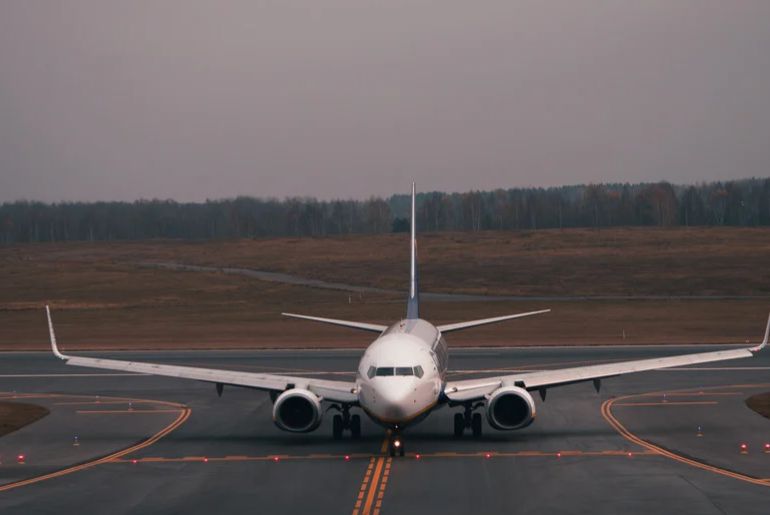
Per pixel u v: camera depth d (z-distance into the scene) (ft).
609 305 406.41
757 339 295.89
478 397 137.39
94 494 110.93
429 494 107.45
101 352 292.20
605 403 178.19
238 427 159.53
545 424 155.94
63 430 158.71
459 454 130.62
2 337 342.85
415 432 148.87
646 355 257.75
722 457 127.34
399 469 121.19
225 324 375.45
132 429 158.92
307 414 136.67
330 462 126.72
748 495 105.60
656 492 107.34
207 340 325.21
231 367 246.88
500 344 295.28
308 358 265.95
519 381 140.97
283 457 131.13
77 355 284.61
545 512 99.14
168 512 101.91
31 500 108.27
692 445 136.26
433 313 401.08
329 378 222.89
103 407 185.06
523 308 406.82
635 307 396.57
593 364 239.91
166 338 332.80
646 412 167.73
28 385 220.23
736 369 229.25
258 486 113.50
